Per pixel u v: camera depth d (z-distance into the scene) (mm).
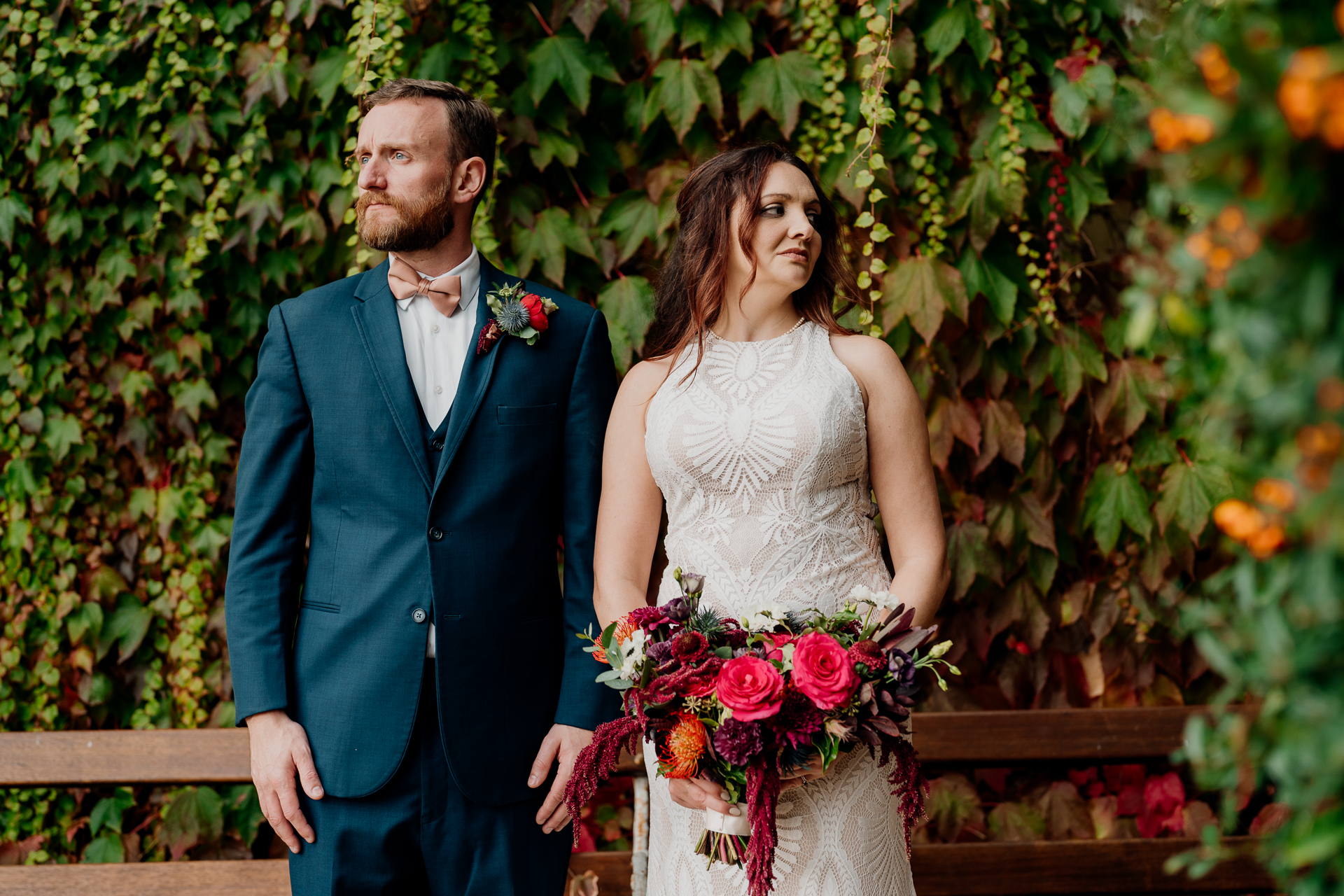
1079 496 2756
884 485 1829
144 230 2701
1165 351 1030
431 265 1962
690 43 2607
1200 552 2748
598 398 2004
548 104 2650
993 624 2719
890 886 1702
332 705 1804
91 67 2666
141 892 2377
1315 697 742
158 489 2744
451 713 1796
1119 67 2615
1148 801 2713
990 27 2549
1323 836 743
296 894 1817
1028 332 2686
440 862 1807
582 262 2723
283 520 1896
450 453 1843
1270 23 718
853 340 1862
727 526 1755
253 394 1921
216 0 2666
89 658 2703
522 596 1890
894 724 1503
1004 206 2605
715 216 1844
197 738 2443
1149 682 2727
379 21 2525
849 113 2631
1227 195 724
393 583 1816
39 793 2693
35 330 2723
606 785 2713
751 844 1500
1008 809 2699
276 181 2676
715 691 1515
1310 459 712
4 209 2668
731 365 1827
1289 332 706
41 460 2725
